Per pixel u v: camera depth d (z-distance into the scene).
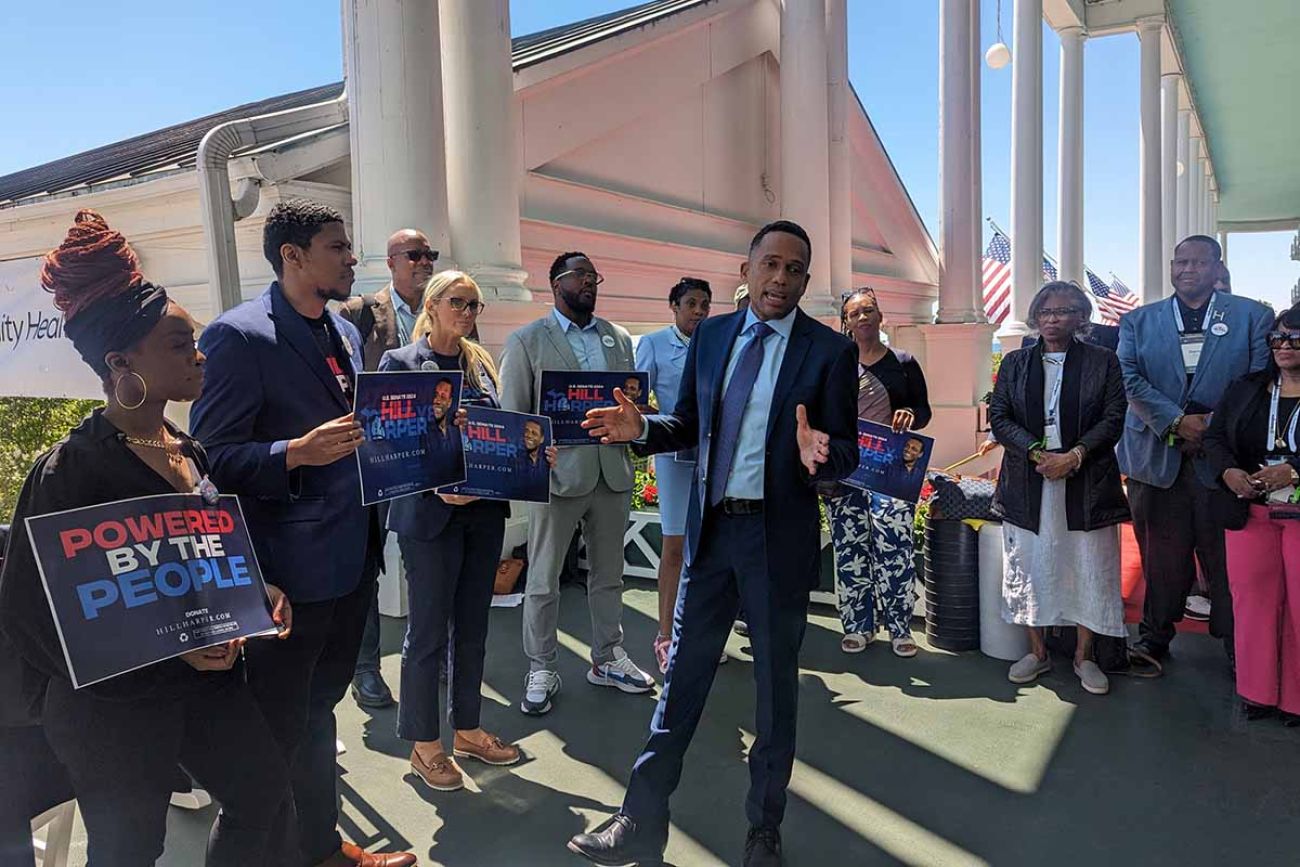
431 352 3.05
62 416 6.52
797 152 7.48
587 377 3.54
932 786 3.08
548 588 3.70
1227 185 28.86
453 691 3.25
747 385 2.57
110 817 1.65
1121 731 3.50
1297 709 3.49
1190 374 4.14
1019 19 10.09
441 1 5.03
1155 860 2.63
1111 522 3.77
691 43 7.46
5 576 1.54
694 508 2.67
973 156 9.29
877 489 4.04
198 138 7.45
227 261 3.96
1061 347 3.91
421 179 4.67
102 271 1.61
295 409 2.22
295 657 2.24
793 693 2.59
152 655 1.60
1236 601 3.63
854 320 4.20
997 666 4.23
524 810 2.95
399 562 4.83
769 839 2.58
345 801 3.01
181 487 1.77
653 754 2.61
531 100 5.86
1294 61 16.36
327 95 9.74
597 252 6.48
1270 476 3.44
